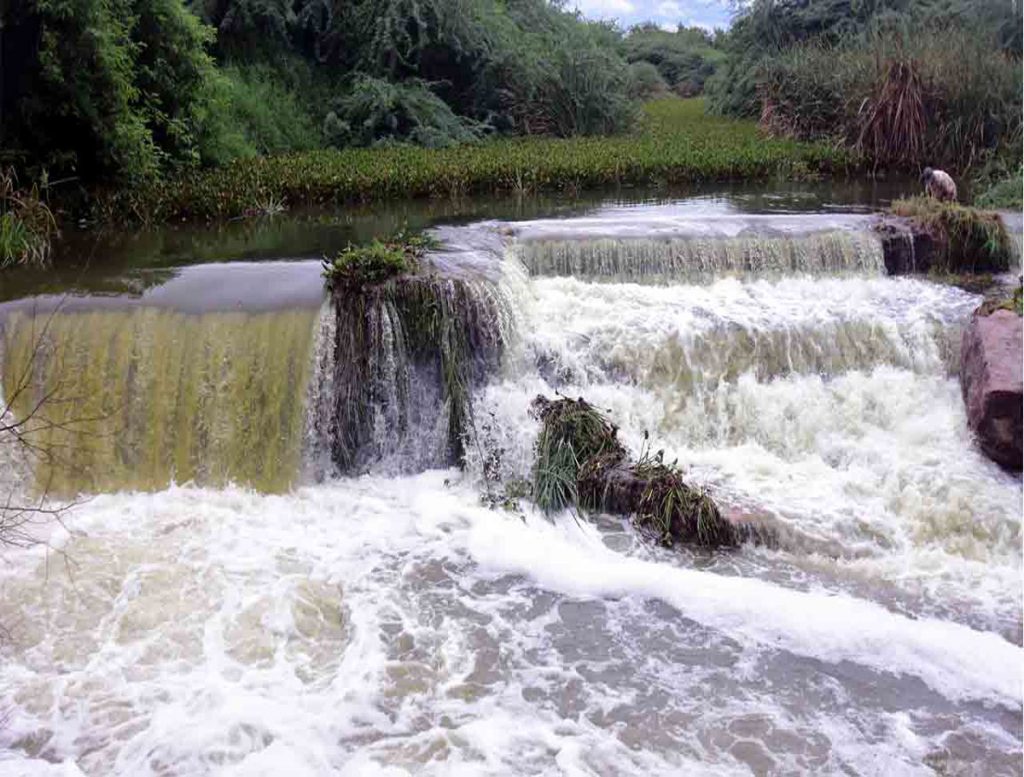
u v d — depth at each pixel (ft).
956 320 32.27
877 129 61.52
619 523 25.94
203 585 22.97
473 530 25.31
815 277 36.14
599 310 32.19
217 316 29.14
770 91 75.77
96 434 28.40
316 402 29.04
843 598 22.44
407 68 76.69
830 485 27.14
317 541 25.23
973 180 57.00
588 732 18.28
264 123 64.80
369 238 40.27
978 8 76.33
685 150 60.80
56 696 19.20
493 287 30.12
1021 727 18.40
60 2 41.52
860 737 18.15
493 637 21.18
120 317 29.19
